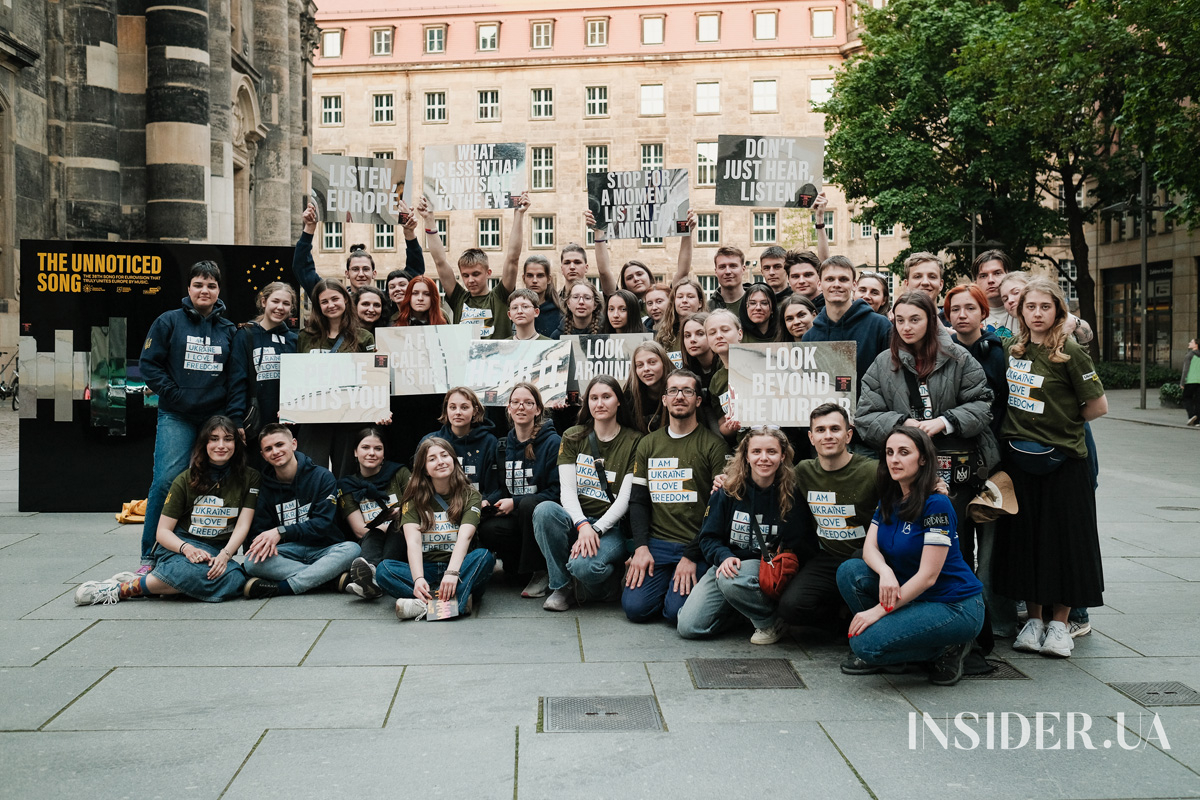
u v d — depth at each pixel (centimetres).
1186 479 1312
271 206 2933
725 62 5622
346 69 5788
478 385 743
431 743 405
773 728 424
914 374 542
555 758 390
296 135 3188
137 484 963
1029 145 3125
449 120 5762
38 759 388
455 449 668
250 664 507
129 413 962
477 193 898
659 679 491
